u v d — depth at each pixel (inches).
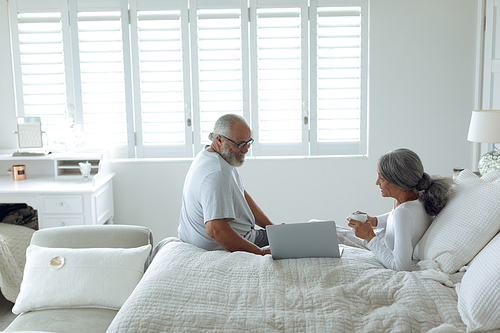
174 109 142.6
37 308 77.0
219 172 84.6
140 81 141.0
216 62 140.6
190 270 68.5
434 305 60.7
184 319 57.9
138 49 139.5
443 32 139.5
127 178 143.9
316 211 146.9
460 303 59.3
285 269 70.1
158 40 138.9
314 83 141.8
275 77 141.2
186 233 90.8
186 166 143.3
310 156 145.6
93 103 141.8
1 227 113.7
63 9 137.9
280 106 142.9
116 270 78.7
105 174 135.8
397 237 73.3
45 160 140.2
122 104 142.5
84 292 76.8
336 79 141.4
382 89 142.3
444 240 71.1
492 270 57.4
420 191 76.5
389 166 75.7
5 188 119.3
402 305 60.7
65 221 119.5
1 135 142.8
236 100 141.9
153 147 144.1
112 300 76.6
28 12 138.1
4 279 104.5
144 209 145.3
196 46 139.5
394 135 144.5
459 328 55.8
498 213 69.5
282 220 146.9
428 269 69.1
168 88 141.6
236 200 89.1
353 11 138.6
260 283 66.2
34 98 141.9
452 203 74.5
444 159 145.8
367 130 145.4
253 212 102.9
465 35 139.6
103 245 87.0
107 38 139.5
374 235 77.4
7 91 141.2
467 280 60.9
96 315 74.7
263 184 145.3
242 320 58.1
